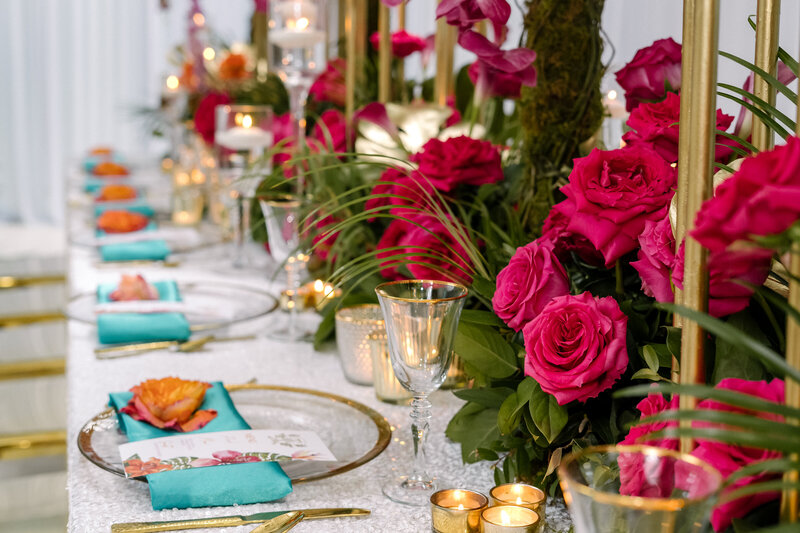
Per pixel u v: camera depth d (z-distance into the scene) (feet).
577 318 2.28
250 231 6.14
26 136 16.79
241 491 2.55
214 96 7.52
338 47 7.28
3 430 6.07
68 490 2.70
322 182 4.29
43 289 8.41
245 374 3.78
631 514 1.48
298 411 3.18
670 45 3.13
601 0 3.26
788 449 1.41
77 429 3.16
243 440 2.81
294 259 4.30
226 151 5.76
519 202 3.50
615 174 2.49
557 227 2.69
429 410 2.66
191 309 4.43
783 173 1.44
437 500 2.33
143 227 6.51
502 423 2.43
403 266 3.48
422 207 3.11
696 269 1.88
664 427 1.98
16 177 16.87
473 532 2.23
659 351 2.29
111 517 2.49
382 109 4.30
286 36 5.28
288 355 4.08
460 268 2.95
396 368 2.54
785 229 1.45
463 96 5.87
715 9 1.81
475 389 2.65
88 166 10.18
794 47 3.93
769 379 2.04
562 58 3.26
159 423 2.90
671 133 2.63
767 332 2.14
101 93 16.88
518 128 4.49
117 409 3.04
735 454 1.75
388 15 5.46
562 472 1.57
